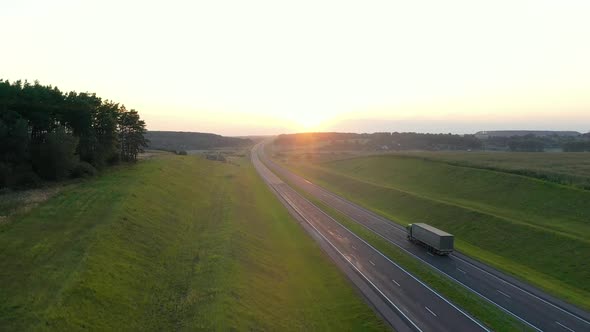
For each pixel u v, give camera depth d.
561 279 44.72
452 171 101.94
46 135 66.81
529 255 50.88
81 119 78.94
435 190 93.44
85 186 62.84
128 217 47.88
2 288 28.80
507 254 52.97
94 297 29.53
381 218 74.00
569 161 121.75
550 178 79.56
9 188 57.22
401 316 34.22
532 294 39.88
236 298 33.41
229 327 28.47
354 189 105.25
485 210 70.12
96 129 86.50
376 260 48.88
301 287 40.28
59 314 26.27
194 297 33.28
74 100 81.62
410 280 42.41
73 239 38.56
